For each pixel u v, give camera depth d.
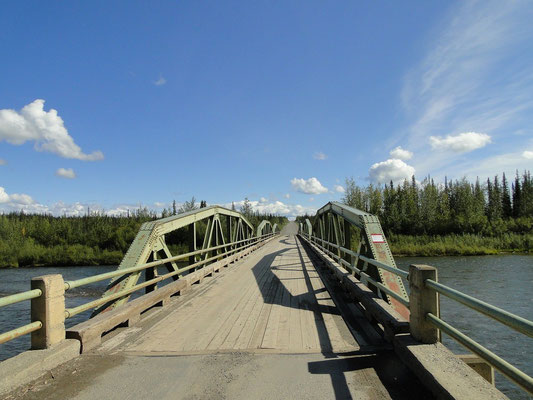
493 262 29.44
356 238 35.78
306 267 12.21
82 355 3.71
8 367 2.96
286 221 146.62
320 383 2.97
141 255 5.91
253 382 3.02
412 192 64.00
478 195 65.69
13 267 37.03
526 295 16.34
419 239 47.34
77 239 47.22
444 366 2.76
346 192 54.88
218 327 4.86
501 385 8.16
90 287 21.48
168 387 2.96
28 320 14.02
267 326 4.89
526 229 48.47
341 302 6.50
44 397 2.79
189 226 9.38
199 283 8.79
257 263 13.55
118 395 2.82
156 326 4.90
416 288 3.36
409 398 2.65
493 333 11.27
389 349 3.71
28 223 52.81
